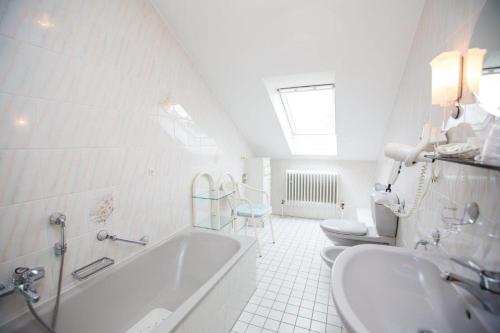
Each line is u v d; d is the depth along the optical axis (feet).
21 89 3.29
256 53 6.58
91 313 4.17
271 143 11.19
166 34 6.06
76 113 4.01
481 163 1.88
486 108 2.27
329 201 11.34
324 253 5.95
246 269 5.69
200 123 7.66
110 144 4.65
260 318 5.24
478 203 2.45
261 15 5.55
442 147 2.67
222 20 5.80
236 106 8.98
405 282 3.00
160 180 6.00
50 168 3.67
